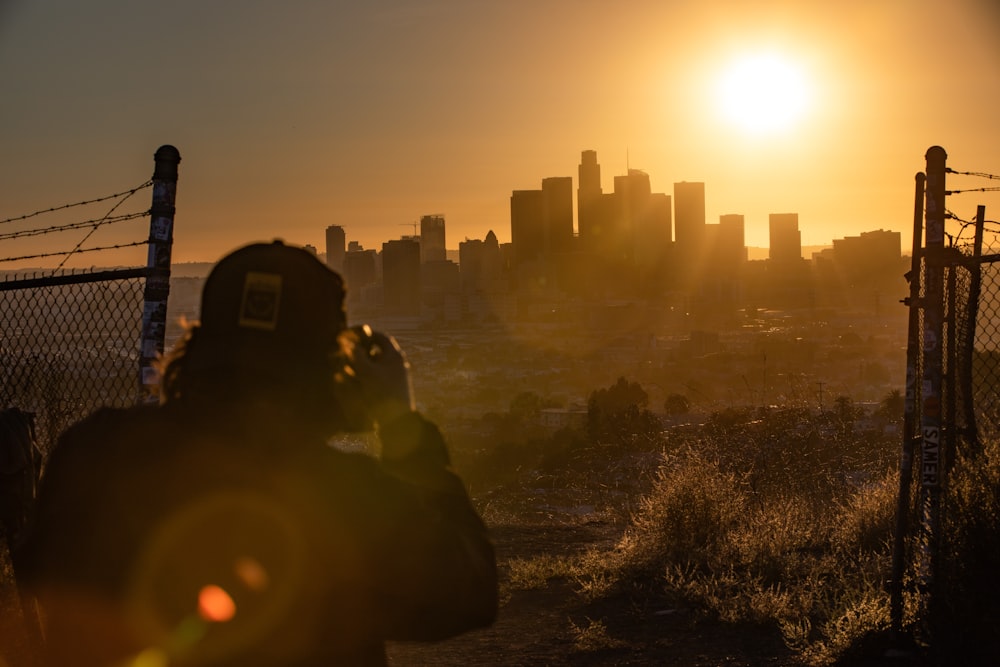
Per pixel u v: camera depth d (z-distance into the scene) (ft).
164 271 22.95
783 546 30.78
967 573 19.75
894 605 20.62
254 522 5.67
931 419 20.58
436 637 5.98
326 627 5.73
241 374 5.94
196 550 5.68
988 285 24.53
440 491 6.25
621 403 198.18
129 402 23.07
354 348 6.46
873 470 37.47
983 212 23.44
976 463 21.71
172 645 5.70
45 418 22.76
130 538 5.73
